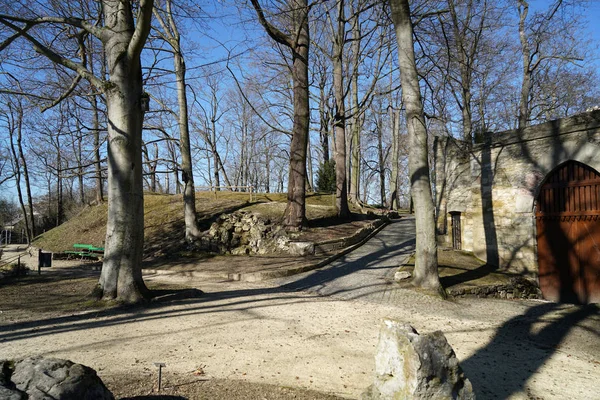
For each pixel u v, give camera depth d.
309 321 8.11
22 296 10.22
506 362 6.61
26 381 2.94
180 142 19.19
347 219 22.11
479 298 11.59
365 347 6.66
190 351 6.12
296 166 18.56
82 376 3.10
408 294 10.76
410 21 11.63
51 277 14.74
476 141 16.14
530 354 7.13
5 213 55.25
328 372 5.56
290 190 18.62
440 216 17.80
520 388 5.55
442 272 13.26
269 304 9.45
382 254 16.28
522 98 19.50
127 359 5.68
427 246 11.26
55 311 8.40
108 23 9.22
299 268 13.77
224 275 13.66
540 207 13.69
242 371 5.42
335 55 22.70
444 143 17.83
